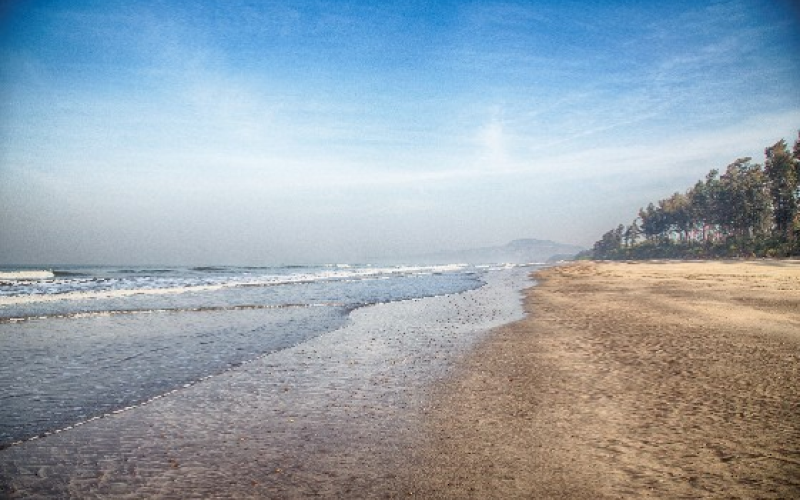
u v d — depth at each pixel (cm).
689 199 14988
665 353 1059
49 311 1962
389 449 546
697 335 1283
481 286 3750
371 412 685
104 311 1958
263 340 1308
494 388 804
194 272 7544
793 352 1059
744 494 425
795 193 9719
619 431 590
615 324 1512
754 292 2595
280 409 704
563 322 1598
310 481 465
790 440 552
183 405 727
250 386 835
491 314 1873
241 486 455
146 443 572
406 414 673
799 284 3152
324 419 657
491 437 578
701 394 747
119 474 487
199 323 1645
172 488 453
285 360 1050
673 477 461
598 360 1006
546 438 571
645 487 441
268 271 8462
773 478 455
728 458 503
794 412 655
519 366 965
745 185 11256
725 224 12669
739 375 864
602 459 506
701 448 532
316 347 1204
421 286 3803
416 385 834
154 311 1981
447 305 2253
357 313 1953
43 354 1112
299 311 2019
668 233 16625
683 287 3058
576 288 3259
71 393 792
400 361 1033
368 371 944
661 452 522
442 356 1079
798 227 9238
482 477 467
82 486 461
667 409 675
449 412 679
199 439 584
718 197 12525
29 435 598
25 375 913
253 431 611
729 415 645
